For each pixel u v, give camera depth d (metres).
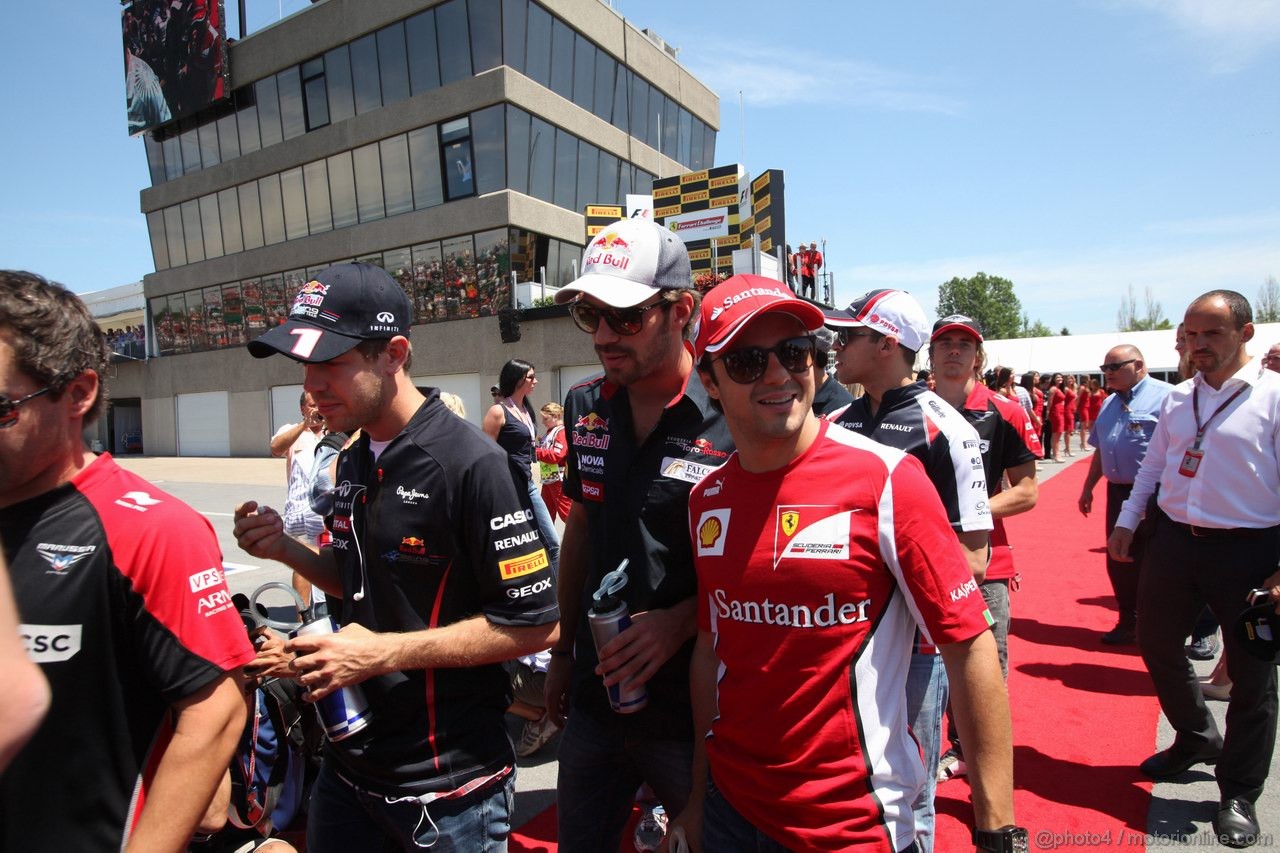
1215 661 4.57
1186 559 2.88
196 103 25.41
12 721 0.78
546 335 19.03
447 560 1.71
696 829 1.66
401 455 1.71
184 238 27.52
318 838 1.82
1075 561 7.29
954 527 2.36
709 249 16.94
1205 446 2.82
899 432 2.43
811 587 1.37
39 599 1.20
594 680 1.94
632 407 1.95
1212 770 3.26
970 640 1.33
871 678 1.36
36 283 1.20
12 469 1.18
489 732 1.77
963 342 3.15
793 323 1.39
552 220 20.88
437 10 20.30
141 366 29.42
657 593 1.78
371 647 1.56
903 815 1.36
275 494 14.48
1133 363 4.71
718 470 1.59
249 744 2.27
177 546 1.28
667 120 26.91
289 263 24.23
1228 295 2.78
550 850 2.77
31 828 1.19
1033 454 3.12
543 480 4.88
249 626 2.45
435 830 1.68
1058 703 4.01
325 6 22.31
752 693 1.43
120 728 1.26
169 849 1.23
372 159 22.11
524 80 19.94
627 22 24.11
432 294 21.34
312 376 1.70
